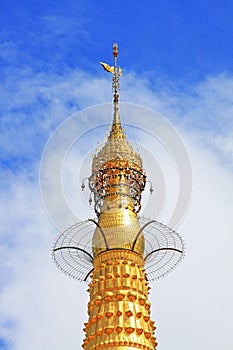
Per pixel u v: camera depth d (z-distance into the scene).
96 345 53.84
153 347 54.94
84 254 61.44
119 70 76.75
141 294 58.06
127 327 54.38
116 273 58.53
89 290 59.47
